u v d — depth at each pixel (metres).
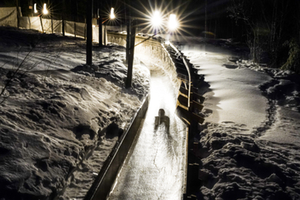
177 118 9.14
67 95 7.12
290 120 8.48
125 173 5.69
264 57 19.66
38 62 10.44
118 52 18.41
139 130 8.02
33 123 5.28
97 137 6.22
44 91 7.08
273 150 6.09
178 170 5.92
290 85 12.50
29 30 23.58
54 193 4.04
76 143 5.34
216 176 5.09
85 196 4.05
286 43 16.86
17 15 24.94
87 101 7.54
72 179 4.63
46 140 4.86
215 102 10.19
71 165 4.65
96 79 10.12
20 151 4.21
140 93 10.93
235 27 34.19
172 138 7.55
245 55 22.88
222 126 7.54
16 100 5.90
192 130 7.59
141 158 6.36
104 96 8.91
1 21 24.23
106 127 6.77
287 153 5.98
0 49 12.19
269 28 18.52
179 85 12.14
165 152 6.72
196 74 13.45
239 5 19.84
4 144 4.17
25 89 6.83
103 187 4.62
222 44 31.38
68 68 10.78
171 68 16.06
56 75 9.16
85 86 8.87
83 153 5.26
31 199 3.63
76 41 21.00
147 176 5.65
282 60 17.59
